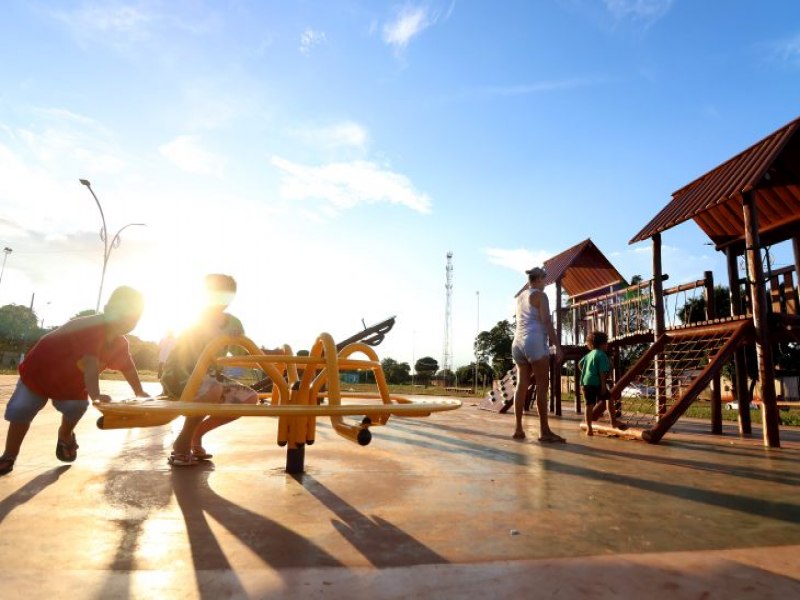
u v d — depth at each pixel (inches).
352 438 87.8
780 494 121.1
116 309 131.4
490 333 3277.6
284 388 127.9
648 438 230.2
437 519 93.0
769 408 227.1
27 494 105.7
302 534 82.1
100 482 118.6
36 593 57.3
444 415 408.8
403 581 62.9
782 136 256.2
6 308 3134.8
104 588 59.2
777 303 354.6
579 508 104.1
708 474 148.7
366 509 99.2
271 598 57.2
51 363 128.3
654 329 327.3
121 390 650.8
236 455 163.8
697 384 236.1
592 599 58.2
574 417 420.5
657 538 83.7
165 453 164.7
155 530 82.9
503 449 197.0
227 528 84.7
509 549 76.2
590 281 518.0
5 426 218.1
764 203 320.8
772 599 58.7
